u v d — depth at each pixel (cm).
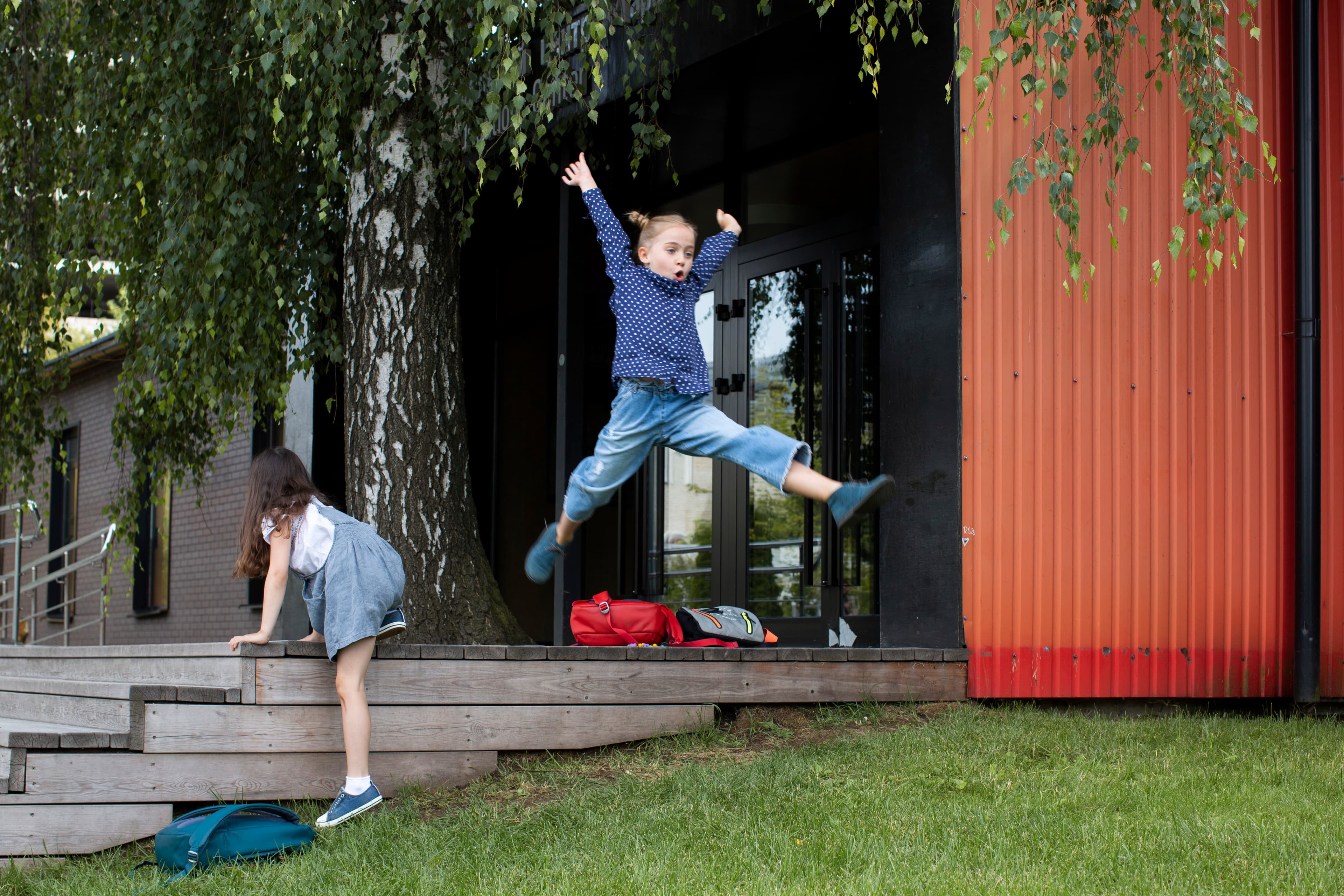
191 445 855
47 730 421
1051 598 640
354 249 622
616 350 394
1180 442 670
